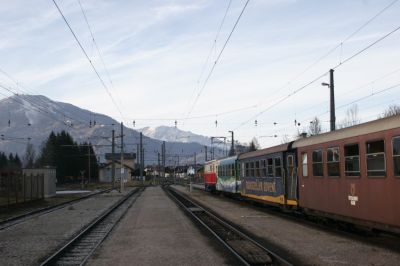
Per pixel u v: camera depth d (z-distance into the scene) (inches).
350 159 634.2
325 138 722.8
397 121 525.3
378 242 601.3
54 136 4795.8
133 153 6353.3
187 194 2188.7
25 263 525.0
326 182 716.0
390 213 535.8
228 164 1669.5
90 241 673.6
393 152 529.0
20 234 788.0
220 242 624.4
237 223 879.1
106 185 4104.3
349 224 699.4
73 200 1812.3
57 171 4638.3
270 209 1165.1
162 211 1179.3
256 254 541.3
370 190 579.8
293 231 735.1
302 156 828.6
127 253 564.1
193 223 885.8
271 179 1037.8
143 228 817.5
